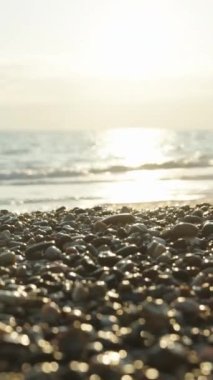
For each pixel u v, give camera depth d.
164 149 10.18
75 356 0.92
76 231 1.69
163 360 0.88
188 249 1.46
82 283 1.21
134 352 0.96
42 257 1.43
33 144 10.84
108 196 3.31
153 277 1.25
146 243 1.50
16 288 1.19
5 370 0.88
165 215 1.93
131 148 10.65
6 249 1.50
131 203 2.84
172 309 1.08
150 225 1.75
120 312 1.08
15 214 2.10
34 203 3.04
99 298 1.15
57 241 1.51
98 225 1.72
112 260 1.34
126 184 4.11
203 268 1.31
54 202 3.07
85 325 1.02
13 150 8.68
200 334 1.02
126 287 1.17
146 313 1.04
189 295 1.16
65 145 11.14
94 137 16.97
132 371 0.85
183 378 0.84
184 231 1.56
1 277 1.28
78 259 1.37
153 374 0.84
